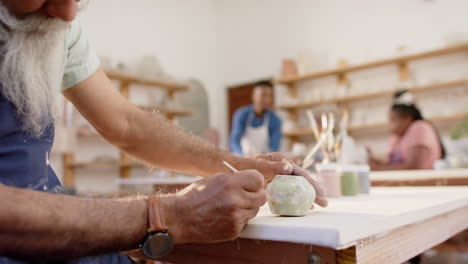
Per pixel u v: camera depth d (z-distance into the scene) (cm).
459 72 465
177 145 95
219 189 60
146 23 582
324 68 563
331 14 564
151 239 58
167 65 604
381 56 518
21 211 51
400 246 69
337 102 546
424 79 486
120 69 520
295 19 597
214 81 668
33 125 70
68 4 63
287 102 577
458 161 252
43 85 70
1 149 67
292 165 89
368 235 59
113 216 57
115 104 95
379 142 519
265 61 625
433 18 482
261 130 438
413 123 279
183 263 76
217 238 62
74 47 89
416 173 171
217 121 665
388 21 515
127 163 527
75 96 92
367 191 127
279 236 60
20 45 64
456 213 99
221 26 673
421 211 76
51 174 79
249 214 62
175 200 61
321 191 83
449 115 457
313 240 56
